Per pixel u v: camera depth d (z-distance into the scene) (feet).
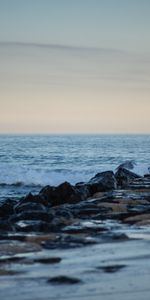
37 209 55.62
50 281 28.43
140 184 88.48
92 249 36.45
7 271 30.60
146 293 26.20
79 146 333.62
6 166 143.23
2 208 58.08
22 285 27.84
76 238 40.73
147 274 29.43
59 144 372.38
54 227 45.37
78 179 132.36
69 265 31.86
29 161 193.57
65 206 60.90
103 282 28.04
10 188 120.26
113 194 72.69
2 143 392.47
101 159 206.69
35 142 418.51
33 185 126.62
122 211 56.44
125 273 29.71
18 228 45.44
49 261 32.89
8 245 38.09
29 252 36.06
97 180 82.69
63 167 155.02
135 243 38.37
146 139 545.85
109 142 426.51
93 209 56.65
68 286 27.45
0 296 26.09
